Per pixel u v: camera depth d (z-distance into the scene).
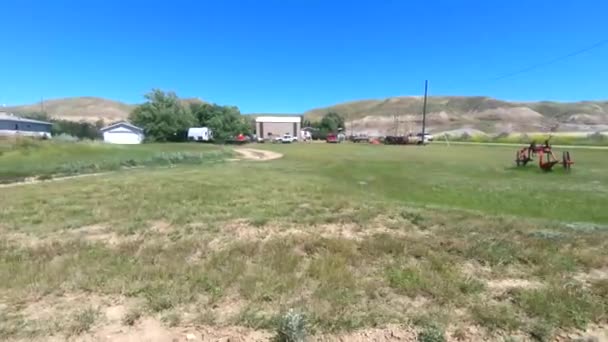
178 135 69.75
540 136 61.31
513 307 3.26
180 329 2.97
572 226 5.95
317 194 9.74
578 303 3.29
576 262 4.28
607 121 129.38
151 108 67.50
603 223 7.68
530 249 4.67
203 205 8.07
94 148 30.95
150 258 4.52
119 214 7.23
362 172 18.81
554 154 30.09
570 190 12.90
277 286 3.65
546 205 10.21
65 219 6.92
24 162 22.62
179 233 5.75
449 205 10.18
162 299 3.37
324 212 7.16
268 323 3.02
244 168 19.86
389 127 134.75
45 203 8.66
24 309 3.27
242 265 4.20
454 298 3.43
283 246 4.88
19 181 16.22
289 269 4.09
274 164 23.55
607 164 22.45
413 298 3.46
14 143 27.03
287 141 71.06
